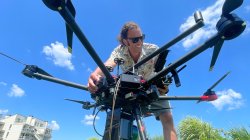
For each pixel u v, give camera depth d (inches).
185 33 51.3
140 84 58.6
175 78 57.0
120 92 59.4
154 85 60.6
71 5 42.0
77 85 69.1
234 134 213.6
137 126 58.9
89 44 46.5
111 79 58.3
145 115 76.7
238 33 47.2
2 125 2687.0
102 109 69.4
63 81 69.6
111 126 54.5
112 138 56.9
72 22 41.5
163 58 59.3
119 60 66.8
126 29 84.8
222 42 48.6
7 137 2613.2
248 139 203.5
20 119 2815.0
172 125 92.0
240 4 45.3
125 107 62.8
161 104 90.0
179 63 53.9
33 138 2819.9
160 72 57.7
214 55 51.8
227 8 45.8
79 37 44.7
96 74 63.9
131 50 89.5
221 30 45.9
